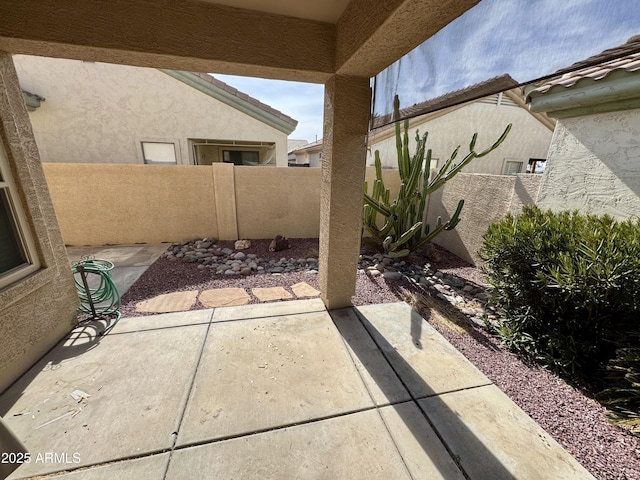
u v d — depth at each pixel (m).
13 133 2.04
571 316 2.36
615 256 1.96
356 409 1.86
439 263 4.85
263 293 3.60
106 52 1.98
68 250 5.28
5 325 1.95
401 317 3.01
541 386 2.11
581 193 3.04
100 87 7.27
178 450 1.56
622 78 2.46
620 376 2.00
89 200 5.34
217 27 2.06
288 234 6.24
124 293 3.53
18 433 1.63
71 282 2.64
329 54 2.37
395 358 2.36
